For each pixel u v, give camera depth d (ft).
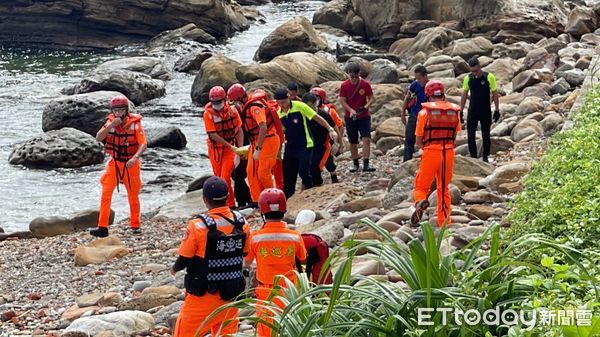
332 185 57.62
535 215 35.27
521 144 64.85
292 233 29.63
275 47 127.95
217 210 28.60
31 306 42.52
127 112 52.90
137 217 55.16
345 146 76.13
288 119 57.31
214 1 152.46
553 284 22.08
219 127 55.16
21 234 59.16
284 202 29.68
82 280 46.60
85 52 150.20
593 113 49.85
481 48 111.86
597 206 31.81
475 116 59.82
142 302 40.16
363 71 106.22
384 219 47.09
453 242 39.52
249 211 55.98
